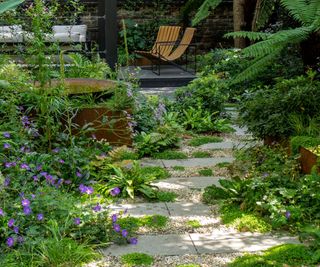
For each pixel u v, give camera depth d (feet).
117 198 12.59
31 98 15.98
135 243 10.16
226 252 9.82
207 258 9.59
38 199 10.44
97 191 12.83
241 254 9.72
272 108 15.21
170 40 35.50
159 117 18.60
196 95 21.17
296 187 11.96
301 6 19.75
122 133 16.97
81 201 11.68
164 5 40.50
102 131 16.93
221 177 14.26
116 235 10.30
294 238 10.39
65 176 13.00
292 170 12.75
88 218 10.30
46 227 9.89
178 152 16.56
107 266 9.29
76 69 21.54
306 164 12.94
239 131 19.62
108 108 16.85
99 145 16.06
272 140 15.17
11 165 12.08
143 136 17.10
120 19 40.06
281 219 10.66
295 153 13.60
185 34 35.22
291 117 14.82
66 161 13.21
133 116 17.71
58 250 9.36
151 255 9.71
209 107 20.85
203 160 15.93
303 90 15.16
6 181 11.09
